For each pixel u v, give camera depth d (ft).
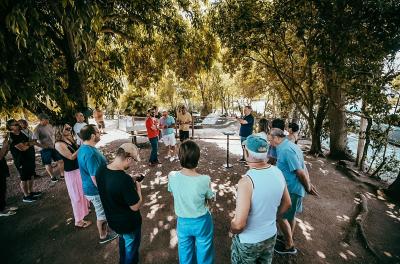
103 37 28.27
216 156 28.63
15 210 16.53
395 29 18.83
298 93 30.58
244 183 7.08
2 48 13.42
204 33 29.91
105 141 37.17
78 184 14.06
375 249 12.74
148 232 13.83
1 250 12.64
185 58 31.14
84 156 11.21
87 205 15.69
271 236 7.56
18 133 17.01
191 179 8.21
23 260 11.91
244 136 24.17
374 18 18.93
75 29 14.46
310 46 23.21
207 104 91.45
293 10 22.22
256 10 24.61
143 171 23.48
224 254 11.89
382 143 23.58
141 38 29.14
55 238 13.47
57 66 24.14
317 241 13.12
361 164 26.07
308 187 10.75
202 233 8.55
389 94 21.94
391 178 24.39
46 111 20.99
